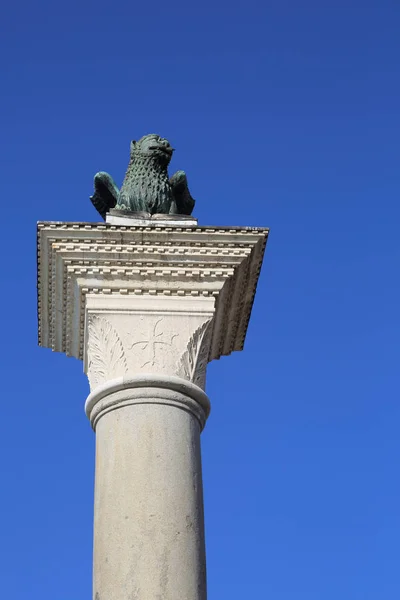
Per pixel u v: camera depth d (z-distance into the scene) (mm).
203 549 12578
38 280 14609
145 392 13281
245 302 15078
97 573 12352
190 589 12102
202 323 13984
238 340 15852
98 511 12758
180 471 12820
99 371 13602
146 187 15125
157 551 12203
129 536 12305
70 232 14000
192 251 14227
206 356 13992
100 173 15492
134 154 15641
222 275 14242
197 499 12797
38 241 14070
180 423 13211
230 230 14352
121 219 14609
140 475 12680
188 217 14805
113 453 12953
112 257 14055
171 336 13812
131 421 13109
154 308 13969
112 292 14008
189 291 14141
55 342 15688
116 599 11977
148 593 11961
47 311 15141
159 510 12469
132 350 13641
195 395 13516
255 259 14555
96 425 13570
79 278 13977
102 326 13812
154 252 14125
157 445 12914
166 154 15586
